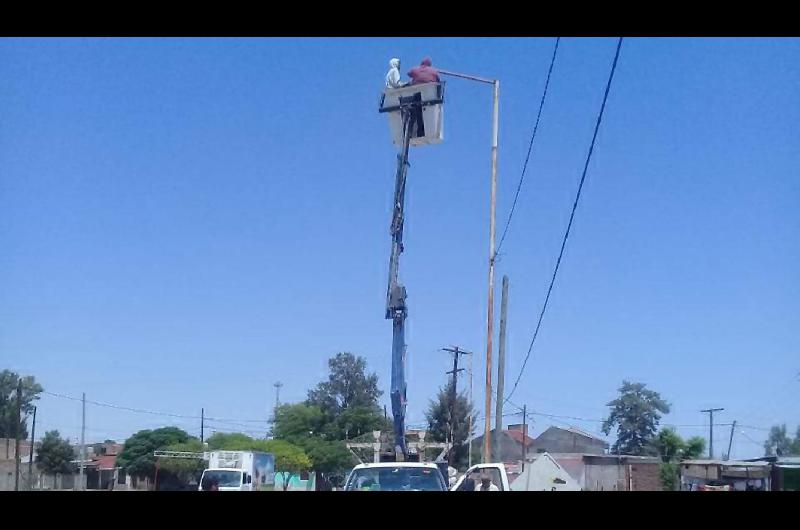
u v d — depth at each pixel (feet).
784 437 121.70
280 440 175.73
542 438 226.58
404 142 57.62
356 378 234.38
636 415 173.17
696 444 164.04
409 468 45.91
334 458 169.99
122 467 158.20
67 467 159.12
